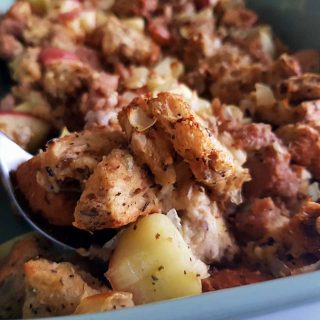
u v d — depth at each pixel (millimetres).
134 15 226
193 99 173
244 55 204
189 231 138
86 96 182
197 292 126
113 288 128
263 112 175
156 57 206
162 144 134
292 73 181
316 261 136
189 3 226
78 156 138
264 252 141
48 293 125
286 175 154
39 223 151
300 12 208
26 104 193
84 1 232
